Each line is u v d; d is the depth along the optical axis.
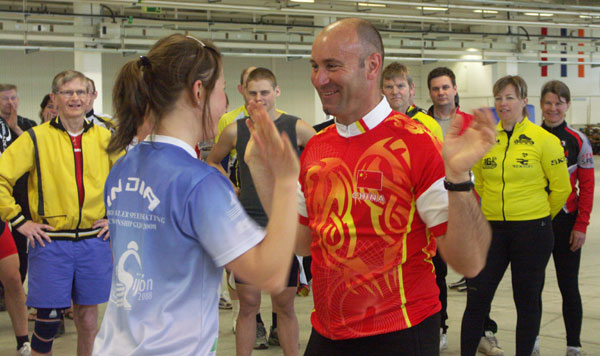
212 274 1.59
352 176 2.08
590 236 8.85
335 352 2.12
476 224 1.85
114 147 1.65
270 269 1.49
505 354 4.28
